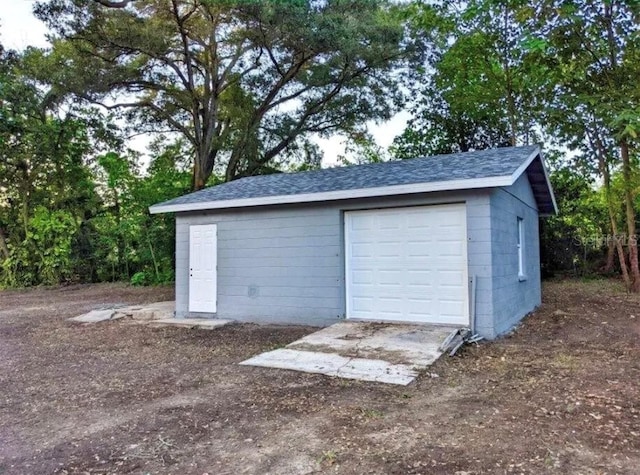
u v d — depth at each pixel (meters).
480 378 4.98
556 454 3.11
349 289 8.12
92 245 18.89
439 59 16.69
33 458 3.32
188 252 9.66
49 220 18.83
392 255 7.75
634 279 12.33
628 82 11.35
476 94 15.62
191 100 16.95
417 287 7.53
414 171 8.09
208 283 9.45
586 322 8.09
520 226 9.25
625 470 2.87
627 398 4.16
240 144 17.66
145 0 14.02
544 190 10.26
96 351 6.89
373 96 18.34
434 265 7.39
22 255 19.06
